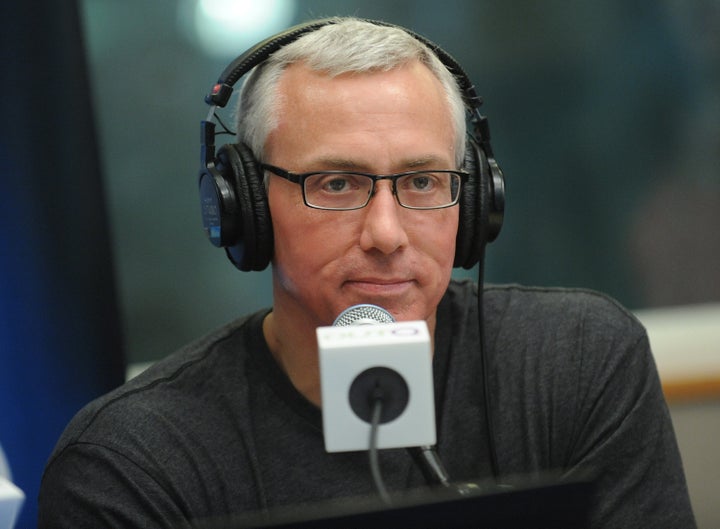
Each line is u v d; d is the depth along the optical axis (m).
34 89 5.73
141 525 3.56
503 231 8.06
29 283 5.75
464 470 3.90
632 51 7.99
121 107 7.39
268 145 3.69
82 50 5.89
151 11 7.34
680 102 8.10
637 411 4.09
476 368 4.08
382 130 3.53
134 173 7.49
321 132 3.54
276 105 3.65
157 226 7.60
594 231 8.16
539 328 4.23
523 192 8.05
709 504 7.90
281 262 3.73
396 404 2.53
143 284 7.64
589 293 4.50
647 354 4.29
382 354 2.52
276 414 3.83
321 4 7.51
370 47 3.56
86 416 3.83
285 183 3.65
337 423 2.52
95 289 5.92
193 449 3.72
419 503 2.38
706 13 8.01
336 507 2.38
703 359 7.89
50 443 5.80
